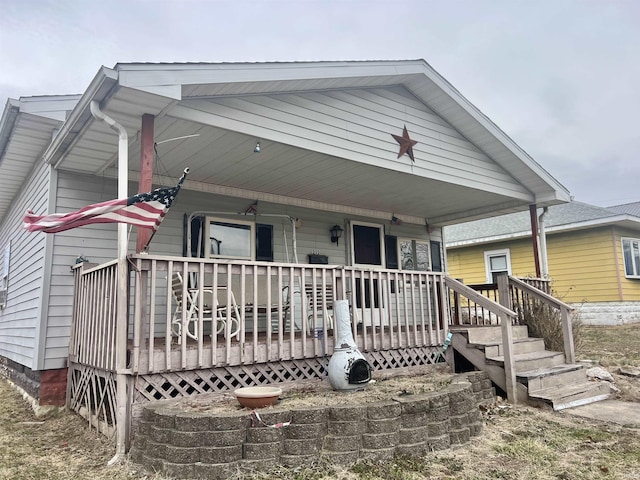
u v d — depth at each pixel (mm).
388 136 6746
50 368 5668
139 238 4258
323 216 8742
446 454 3807
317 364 5133
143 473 3441
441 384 4980
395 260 9844
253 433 3418
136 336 3992
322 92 6035
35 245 6418
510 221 16312
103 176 6367
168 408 3760
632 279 14094
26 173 7766
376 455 3600
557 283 14680
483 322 7879
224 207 7445
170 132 5125
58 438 4664
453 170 7609
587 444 4094
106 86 4148
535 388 5508
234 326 6559
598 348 9742
